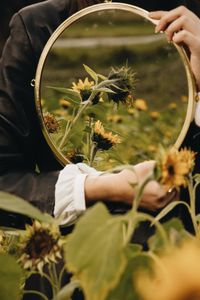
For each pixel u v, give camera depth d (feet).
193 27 3.93
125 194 3.72
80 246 1.44
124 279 1.45
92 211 1.47
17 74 4.27
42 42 4.27
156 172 1.72
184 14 3.93
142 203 3.79
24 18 4.34
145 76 3.87
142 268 1.44
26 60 4.28
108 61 3.87
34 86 4.01
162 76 3.86
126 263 1.44
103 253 1.43
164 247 1.51
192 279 1.20
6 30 7.00
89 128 3.88
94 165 3.92
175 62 3.88
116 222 1.47
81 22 3.88
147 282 1.36
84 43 3.88
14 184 4.06
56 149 3.97
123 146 3.84
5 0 6.85
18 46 4.30
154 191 3.72
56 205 3.83
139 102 3.85
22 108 4.24
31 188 3.99
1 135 4.22
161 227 1.55
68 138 3.93
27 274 2.29
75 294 3.87
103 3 3.88
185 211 4.08
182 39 3.90
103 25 3.88
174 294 1.21
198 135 3.98
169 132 3.87
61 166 4.21
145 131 3.84
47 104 3.94
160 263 1.37
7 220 4.03
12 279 1.80
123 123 3.85
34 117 4.26
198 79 3.97
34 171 4.18
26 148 4.25
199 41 3.92
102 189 3.75
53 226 2.37
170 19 3.90
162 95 3.86
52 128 3.96
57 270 3.99
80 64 3.87
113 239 1.44
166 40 3.90
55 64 3.92
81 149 3.92
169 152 1.77
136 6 4.17
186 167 1.78
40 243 2.37
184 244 1.42
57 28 3.90
